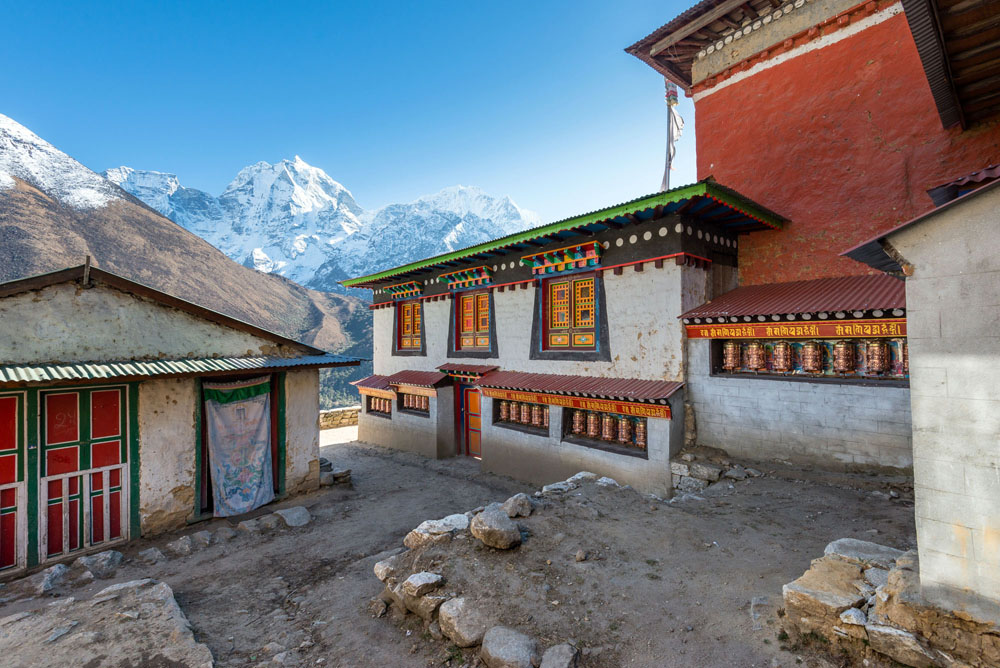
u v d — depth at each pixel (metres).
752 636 3.88
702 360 9.42
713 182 8.12
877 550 4.43
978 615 2.95
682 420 9.49
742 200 8.99
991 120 7.80
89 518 7.78
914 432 3.23
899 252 3.28
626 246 10.41
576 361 11.48
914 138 8.62
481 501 10.67
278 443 10.38
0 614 5.86
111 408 8.09
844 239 9.41
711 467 8.59
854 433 7.60
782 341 8.51
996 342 2.92
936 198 5.87
